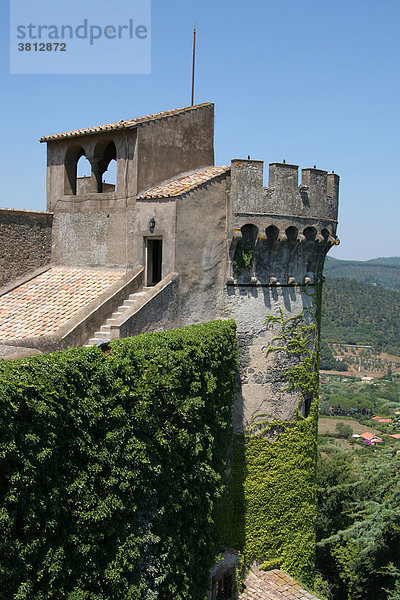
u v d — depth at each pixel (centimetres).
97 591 1260
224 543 2206
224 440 2030
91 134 2481
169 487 1563
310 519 2519
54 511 1122
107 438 1289
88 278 2428
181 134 2505
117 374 1366
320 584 3606
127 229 2373
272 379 2391
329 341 18288
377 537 3216
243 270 2328
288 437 2430
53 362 1197
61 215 2669
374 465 3203
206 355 1809
